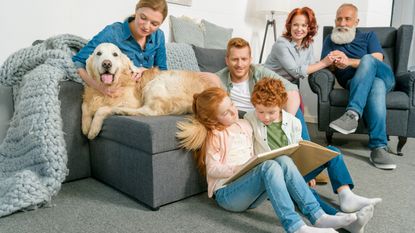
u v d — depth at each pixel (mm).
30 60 1752
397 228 1349
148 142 1387
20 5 2176
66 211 1441
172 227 1322
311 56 2641
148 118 1500
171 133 1438
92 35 2568
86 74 1674
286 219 1175
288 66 2387
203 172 1581
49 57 1718
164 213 1440
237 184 1350
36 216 1389
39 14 2266
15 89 1803
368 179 1938
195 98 1507
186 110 1686
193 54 2701
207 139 1479
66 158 1555
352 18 2814
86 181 1794
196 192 1613
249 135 1534
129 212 1442
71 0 2408
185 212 1456
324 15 3648
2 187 1455
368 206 1229
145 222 1356
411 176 2006
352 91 2311
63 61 1706
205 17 3355
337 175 1430
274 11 3590
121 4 2697
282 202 1186
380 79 2359
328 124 2615
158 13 1785
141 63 2004
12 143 1653
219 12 3486
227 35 3293
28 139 1522
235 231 1304
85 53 1759
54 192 1496
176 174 1502
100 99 1677
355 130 2434
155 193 1432
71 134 1720
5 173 1602
